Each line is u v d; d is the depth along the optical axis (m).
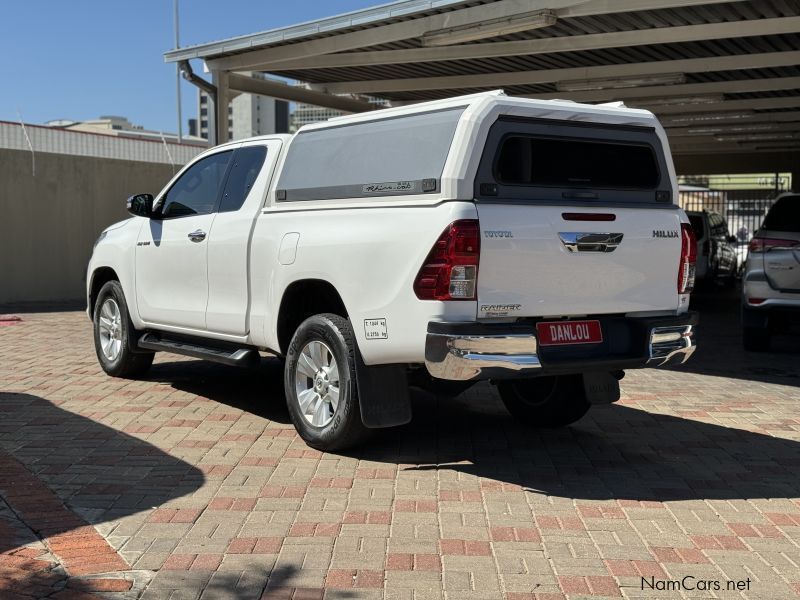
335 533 4.52
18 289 15.67
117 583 3.91
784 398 8.04
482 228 5.02
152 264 7.61
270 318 6.29
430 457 5.93
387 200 5.45
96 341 8.58
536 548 4.38
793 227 10.41
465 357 4.96
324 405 5.89
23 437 6.26
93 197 16.62
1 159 15.34
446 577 4.02
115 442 6.15
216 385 8.12
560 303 5.35
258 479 5.38
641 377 9.08
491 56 13.75
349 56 14.66
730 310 17.02
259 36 13.48
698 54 14.19
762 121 20.23
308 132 6.29
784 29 11.41
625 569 4.14
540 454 6.07
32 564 4.09
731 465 5.88
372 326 5.43
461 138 5.11
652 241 5.71
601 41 12.72
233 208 6.80
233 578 3.98
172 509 4.84
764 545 4.48
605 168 5.70
